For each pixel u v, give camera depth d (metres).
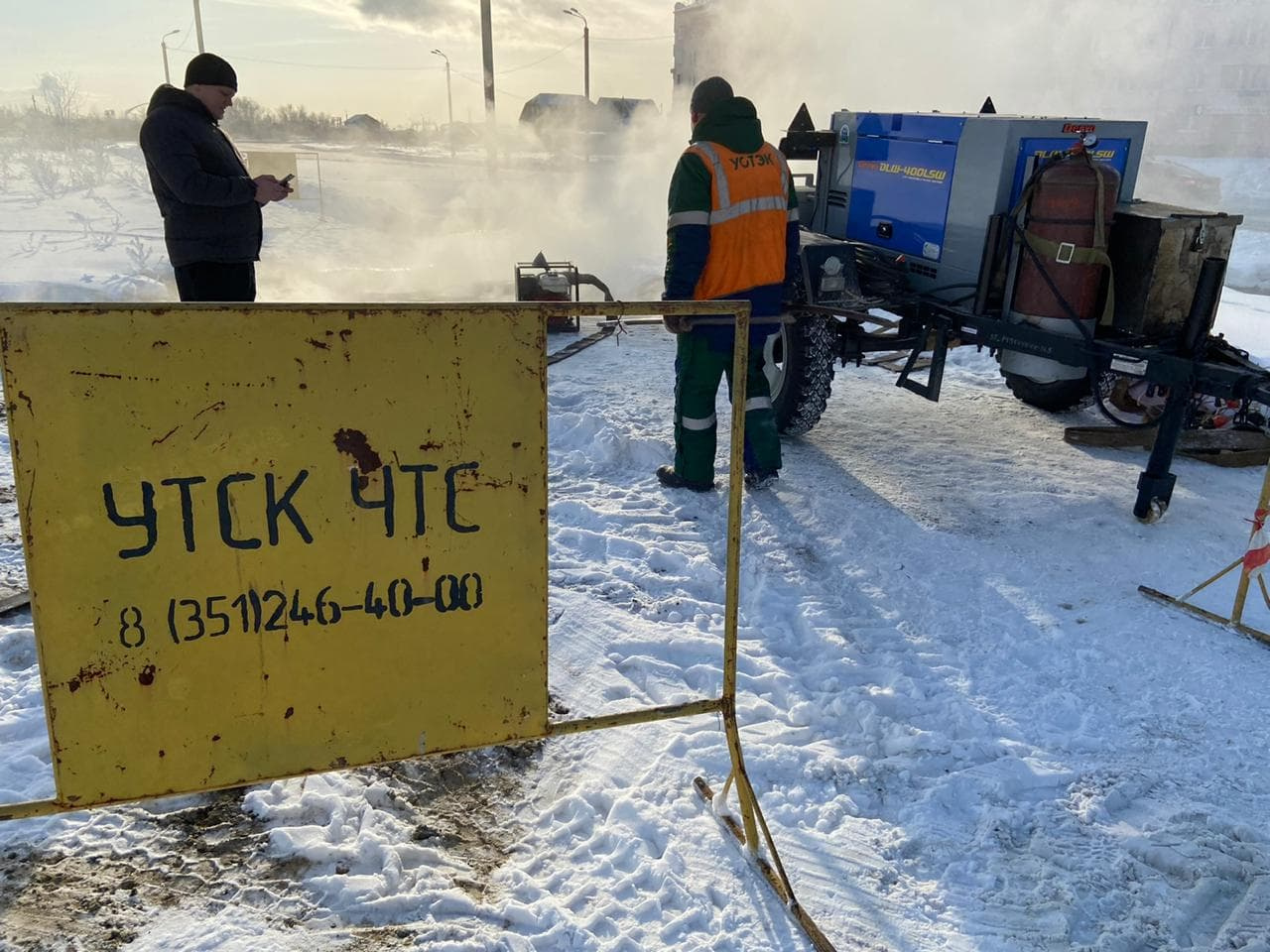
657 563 4.29
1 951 2.13
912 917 2.38
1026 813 2.76
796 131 6.29
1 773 2.69
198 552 1.95
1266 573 4.23
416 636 2.14
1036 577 4.21
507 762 2.90
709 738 3.02
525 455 2.13
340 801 2.62
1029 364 4.93
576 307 2.11
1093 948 2.29
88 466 1.85
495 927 2.28
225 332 1.87
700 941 2.26
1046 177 4.52
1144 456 5.65
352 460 2.01
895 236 5.61
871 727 3.14
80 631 1.91
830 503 4.92
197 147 4.25
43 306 1.76
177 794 2.04
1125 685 3.45
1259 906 2.43
